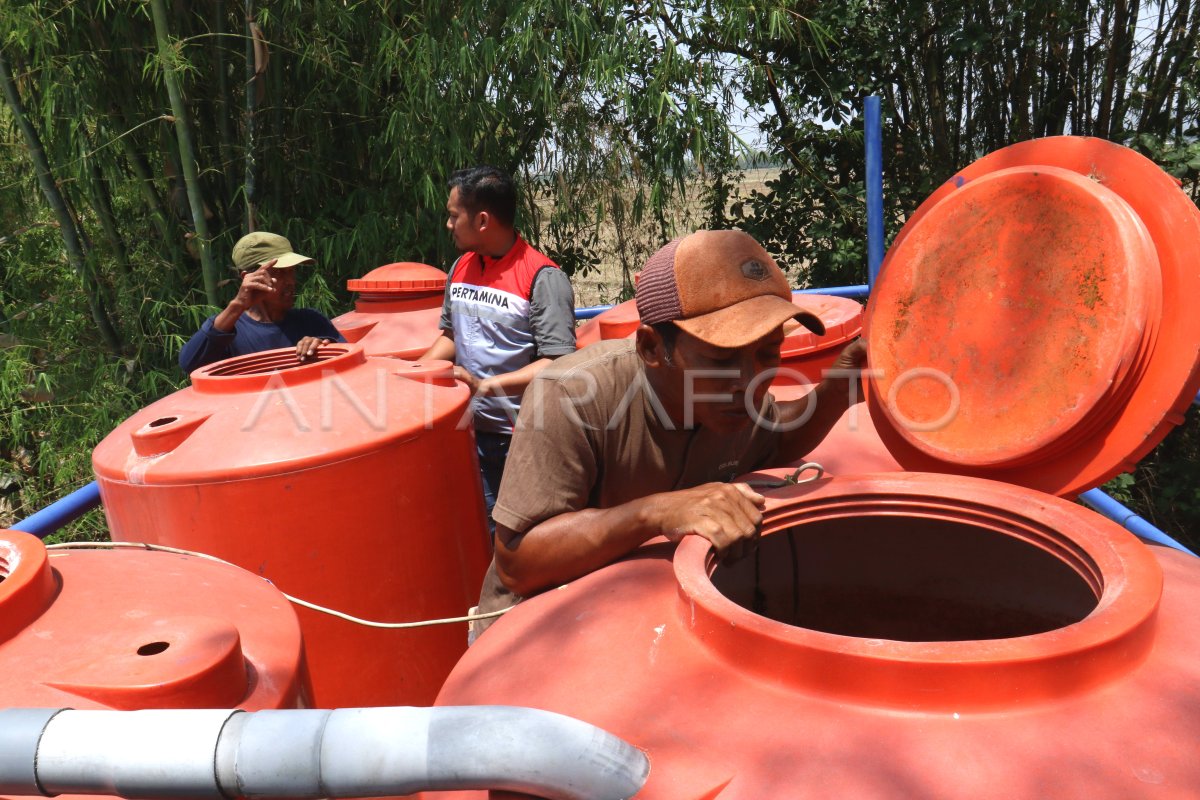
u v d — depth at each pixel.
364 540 2.12
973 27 5.96
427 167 5.48
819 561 1.42
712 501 1.26
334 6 5.12
